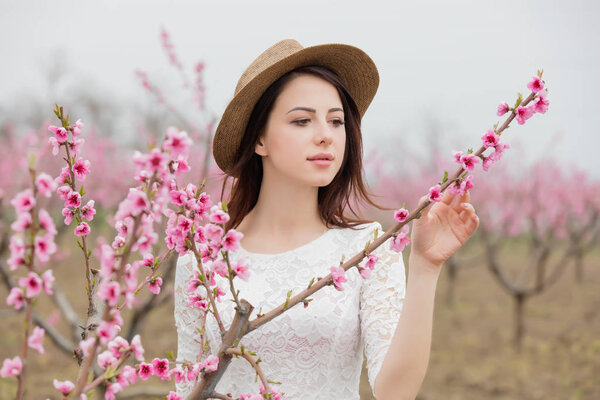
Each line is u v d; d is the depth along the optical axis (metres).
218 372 1.27
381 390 1.51
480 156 1.32
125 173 13.84
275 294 1.91
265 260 2.01
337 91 1.95
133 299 1.01
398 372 1.47
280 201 2.06
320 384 1.85
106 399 1.05
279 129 1.89
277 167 1.92
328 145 1.86
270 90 1.91
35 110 21.44
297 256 1.98
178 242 1.33
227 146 2.09
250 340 1.88
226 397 1.26
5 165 11.18
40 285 0.96
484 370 8.02
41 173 0.97
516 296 9.09
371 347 1.71
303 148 1.85
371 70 2.09
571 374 7.84
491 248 9.27
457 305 12.17
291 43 2.08
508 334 9.89
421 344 1.47
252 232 2.12
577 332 10.05
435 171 17.22
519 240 20.44
